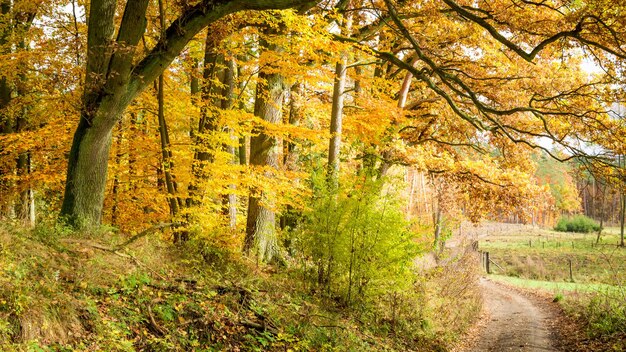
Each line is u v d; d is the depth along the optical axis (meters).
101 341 5.27
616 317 11.75
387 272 10.67
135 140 12.33
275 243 12.70
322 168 11.77
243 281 9.00
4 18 12.30
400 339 10.41
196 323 6.55
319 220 10.87
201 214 10.30
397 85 18.19
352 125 14.80
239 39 11.77
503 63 15.66
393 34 16.38
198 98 11.30
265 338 7.18
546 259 37.41
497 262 39.62
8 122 13.91
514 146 18.12
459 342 11.99
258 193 11.50
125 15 7.70
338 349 7.95
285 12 10.11
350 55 14.02
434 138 20.61
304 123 17.86
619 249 38.81
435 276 16.08
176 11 10.02
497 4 12.40
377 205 10.86
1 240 5.87
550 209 19.81
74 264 6.46
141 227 13.41
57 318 5.11
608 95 12.21
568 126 13.56
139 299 6.32
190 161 11.31
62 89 10.76
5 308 4.78
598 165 12.70
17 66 11.70
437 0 14.41
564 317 14.96
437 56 15.60
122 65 7.72
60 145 11.54
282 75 12.91
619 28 10.04
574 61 14.93
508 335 12.91
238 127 10.88
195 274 8.41
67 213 7.94
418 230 11.52
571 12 10.52
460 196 19.75
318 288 10.79
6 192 11.53
